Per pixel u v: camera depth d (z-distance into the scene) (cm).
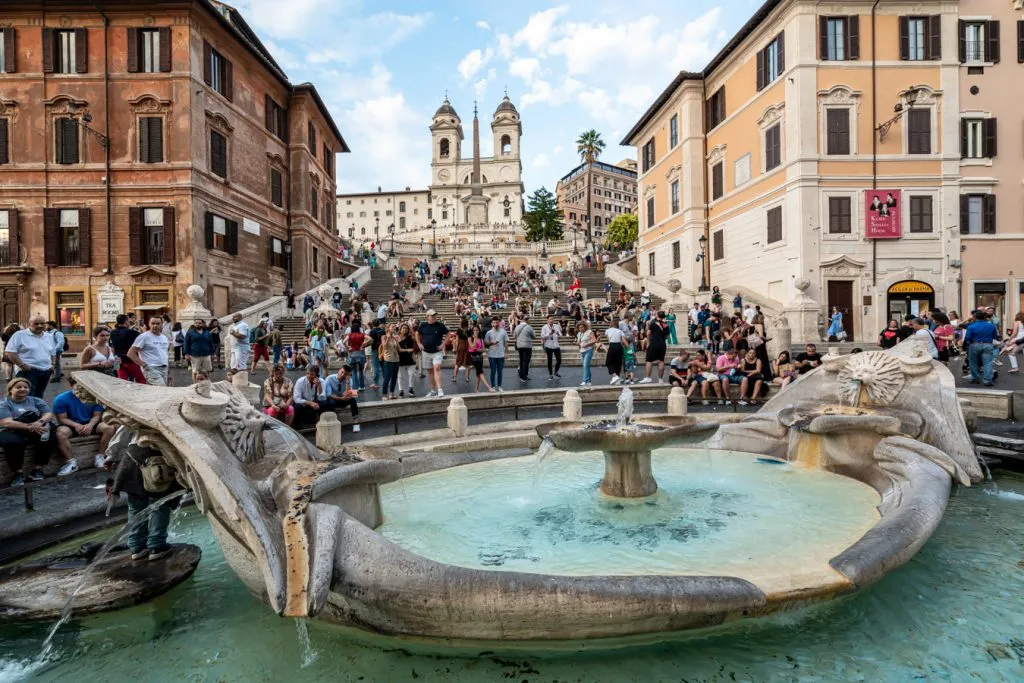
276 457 546
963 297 2700
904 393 838
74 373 489
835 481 757
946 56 2675
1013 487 756
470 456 898
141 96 2672
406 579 394
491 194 11062
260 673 395
